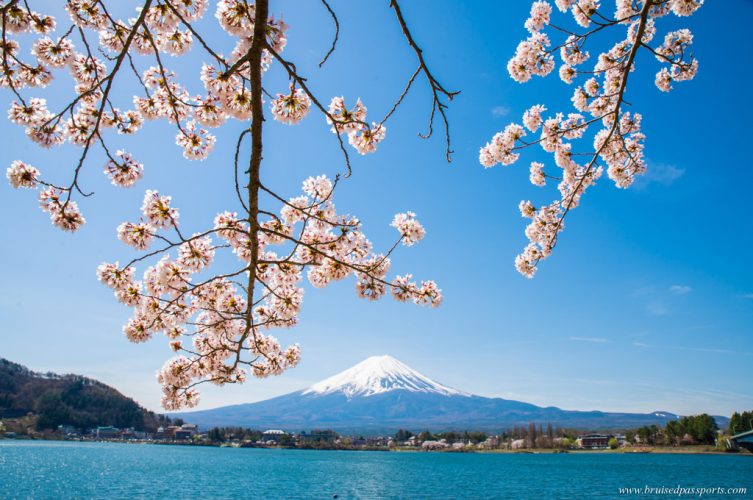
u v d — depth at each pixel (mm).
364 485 95688
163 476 100125
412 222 6051
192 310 6426
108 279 5449
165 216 5379
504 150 8844
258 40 4023
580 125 7828
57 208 5203
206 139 6160
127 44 4234
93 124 5887
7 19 5559
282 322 6598
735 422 199375
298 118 5402
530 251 9648
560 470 139250
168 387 6375
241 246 6344
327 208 6176
